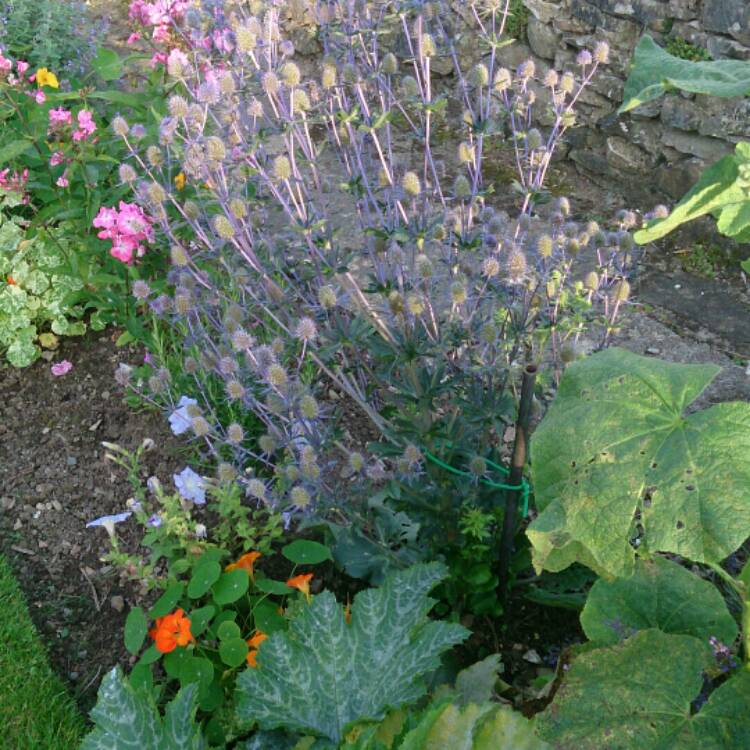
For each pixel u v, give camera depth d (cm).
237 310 149
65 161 204
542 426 104
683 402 98
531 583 148
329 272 144
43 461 191
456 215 147
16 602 162
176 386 191
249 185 181
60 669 153
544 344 143
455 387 141
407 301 132
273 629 138
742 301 224
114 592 164
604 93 260
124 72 301
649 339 213
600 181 271
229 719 131
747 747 97
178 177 203
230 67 169
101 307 210
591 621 116
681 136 244
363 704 113
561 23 265
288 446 142
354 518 143
